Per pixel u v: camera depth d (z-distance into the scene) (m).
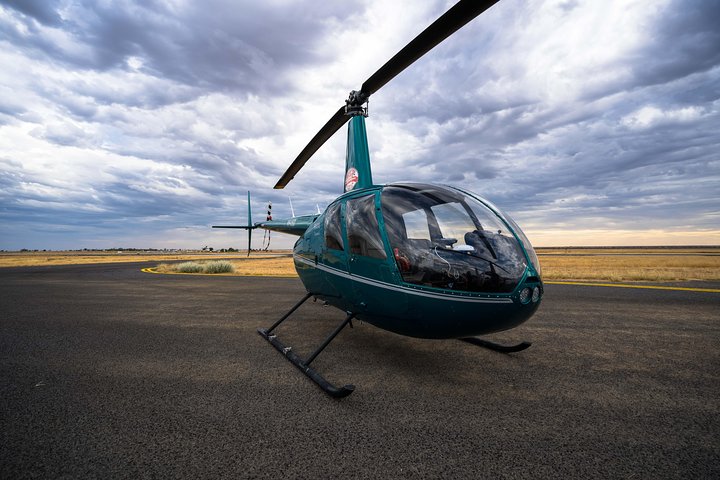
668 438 2.26
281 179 7.84
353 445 2.19
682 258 50.81
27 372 3.58
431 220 3.33
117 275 17.92
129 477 1.88
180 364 3.84
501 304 2.83
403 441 2.23
